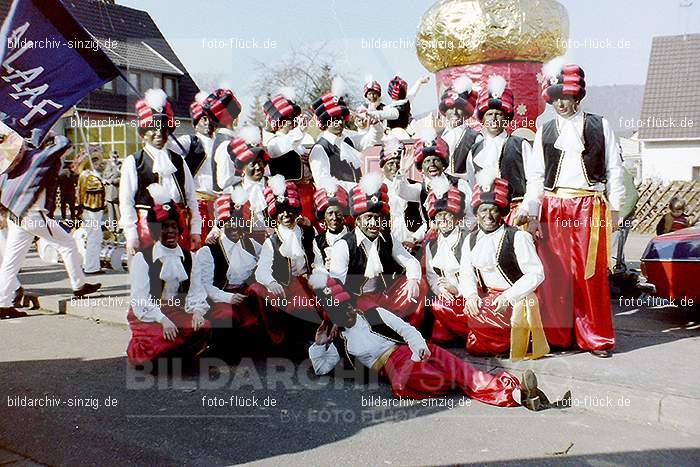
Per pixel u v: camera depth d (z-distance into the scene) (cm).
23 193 732
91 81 637
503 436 397
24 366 552
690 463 360
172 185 550
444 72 744
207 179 628
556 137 523
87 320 739
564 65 516
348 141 645
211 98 614
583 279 519
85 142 1065
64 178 1084
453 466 357
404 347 477
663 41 2775
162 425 418
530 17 685
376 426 414
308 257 537
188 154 616
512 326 504
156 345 509
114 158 1060
